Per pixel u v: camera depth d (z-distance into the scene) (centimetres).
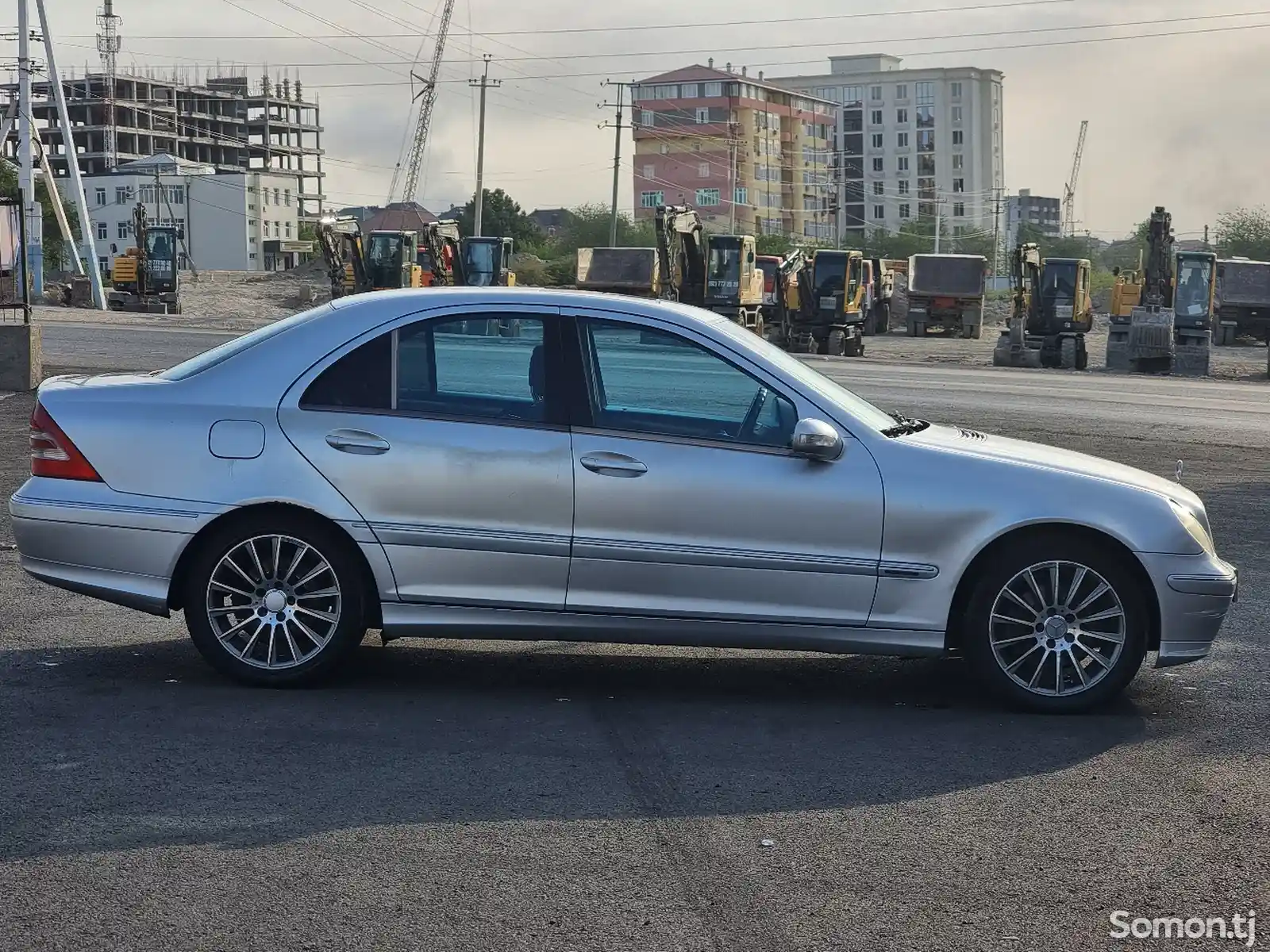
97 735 540
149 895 394
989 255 15588
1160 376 3372
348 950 360
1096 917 386
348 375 606
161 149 17988
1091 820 464
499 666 663
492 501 591
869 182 18138
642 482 586
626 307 607
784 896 398
